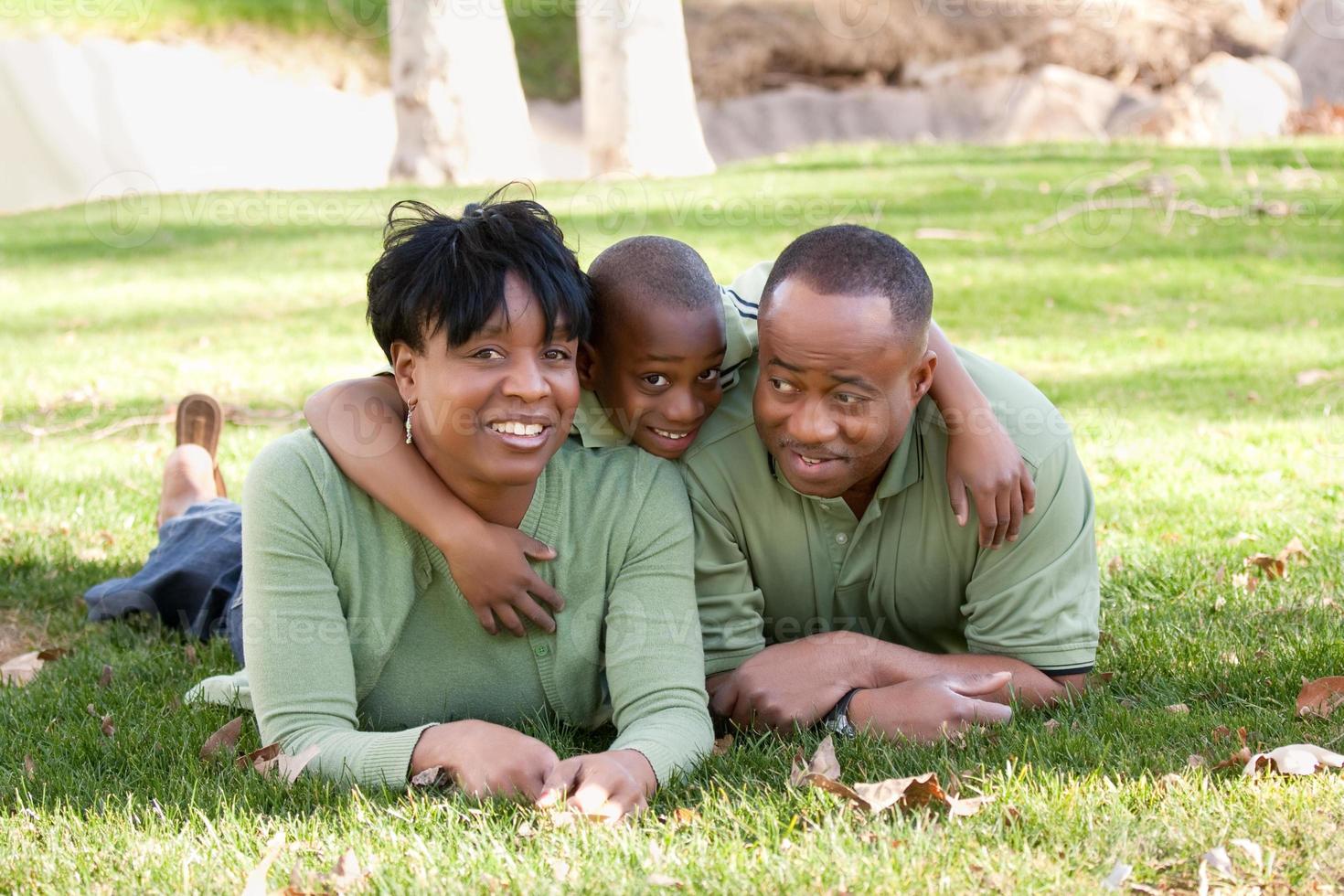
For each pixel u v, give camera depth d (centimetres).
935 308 953
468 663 282
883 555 299
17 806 263
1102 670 331
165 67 2059
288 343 873
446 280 245
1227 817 241
